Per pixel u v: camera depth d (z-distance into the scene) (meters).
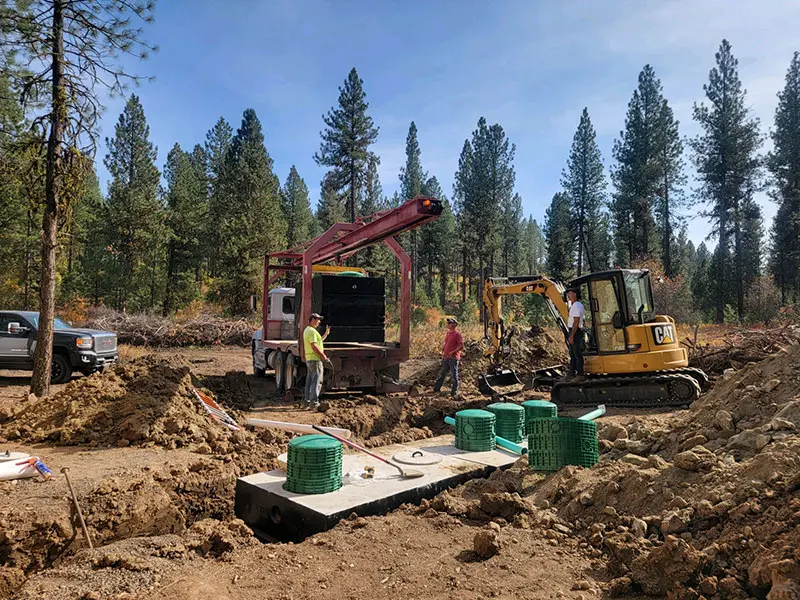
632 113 45.34
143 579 4.05
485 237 52.72
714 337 23.66
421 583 3.95
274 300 14.73
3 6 9.45
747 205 43.69
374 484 6.00
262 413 10.25
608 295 11.21
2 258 26.88
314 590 3.87
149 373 8.94
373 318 12.39
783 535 3.56
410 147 66.88
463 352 15.94
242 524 5.05
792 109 39.31
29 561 4.77
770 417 5.55
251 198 41.16
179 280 40.44
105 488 5.62
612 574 4.05
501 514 5.27
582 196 49.75
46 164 10.21
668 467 5.16
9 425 8.06
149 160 42.09
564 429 6.32
